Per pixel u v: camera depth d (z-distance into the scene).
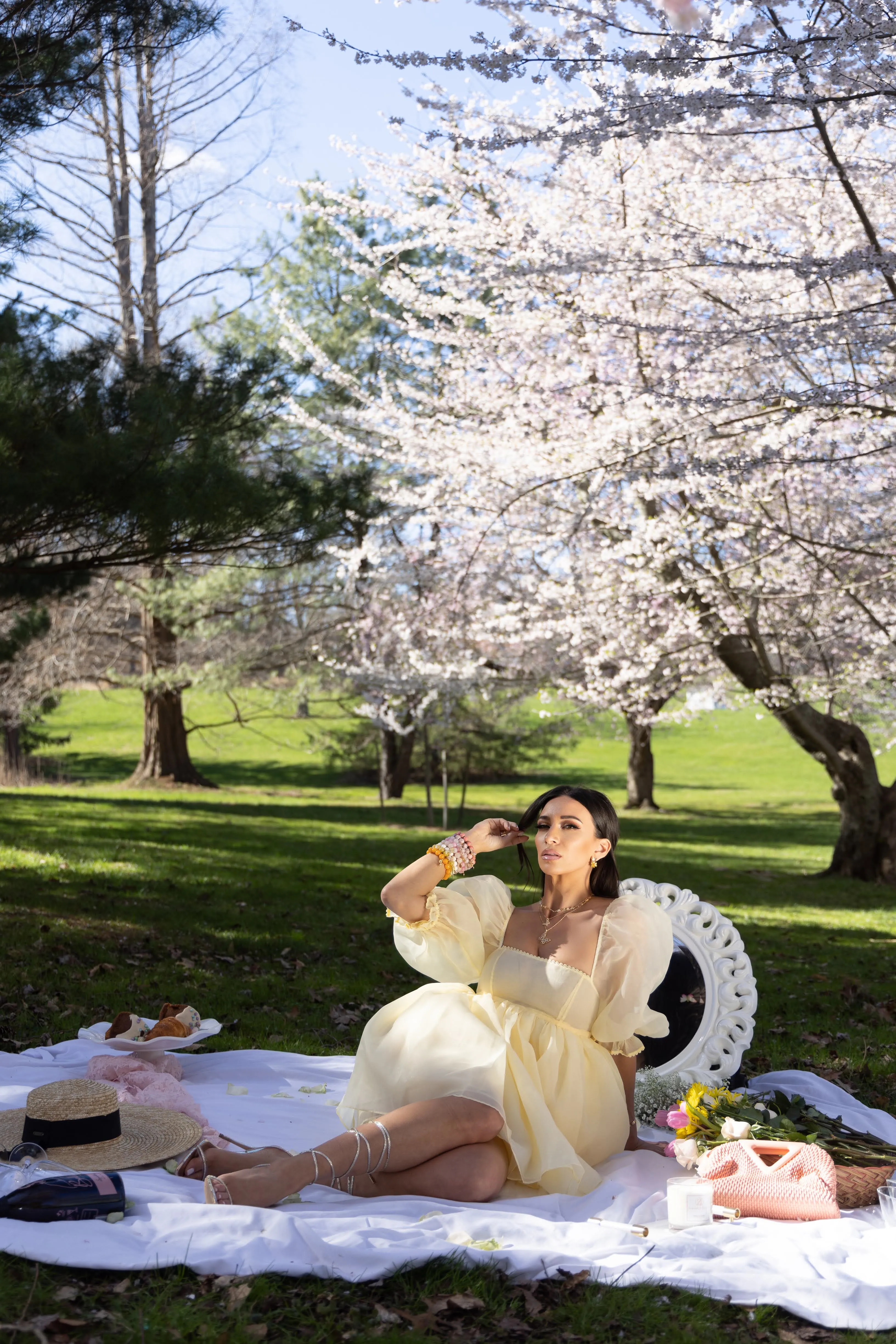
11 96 7.59
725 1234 3.06
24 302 9.35
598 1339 2.53
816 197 10.29
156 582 22.89
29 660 24.33
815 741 16.02
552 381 11.77
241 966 7.73
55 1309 2.47
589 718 17.53
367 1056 3.55
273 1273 2.67
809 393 7.30
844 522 12.14
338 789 32.94
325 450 20.42
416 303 11.62
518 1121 3.37
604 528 12.86
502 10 6.57
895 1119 4.33
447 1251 2.79
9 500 7.43
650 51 6.11
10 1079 4.34
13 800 19.53
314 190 11.59
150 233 22.59
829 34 5.75
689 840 22.92
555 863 3.72
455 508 13.39
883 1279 2.79
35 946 7.52
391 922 10.06
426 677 16.09
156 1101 3.85
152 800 22.69
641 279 10.06
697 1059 4.36
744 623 13.62
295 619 24.92
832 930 11.77
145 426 7.97
